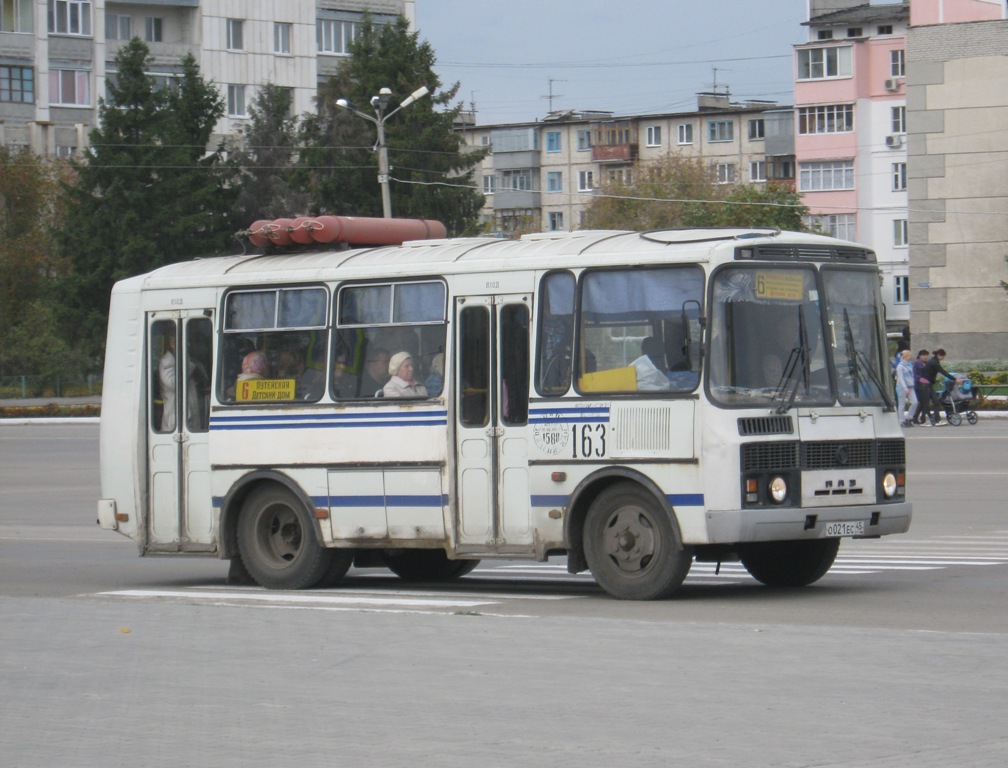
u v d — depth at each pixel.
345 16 132.50
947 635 14.88
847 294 19.16
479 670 13.57
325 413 21.00
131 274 101.44
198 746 10.80
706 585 20.56
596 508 18.77
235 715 11.88
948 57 85.56
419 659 14.22
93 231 102.62
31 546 29.69
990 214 85.12
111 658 14.70
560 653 14.33
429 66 102.12
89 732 11.35
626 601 18.56
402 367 20.44
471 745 10.62
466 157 101.44
